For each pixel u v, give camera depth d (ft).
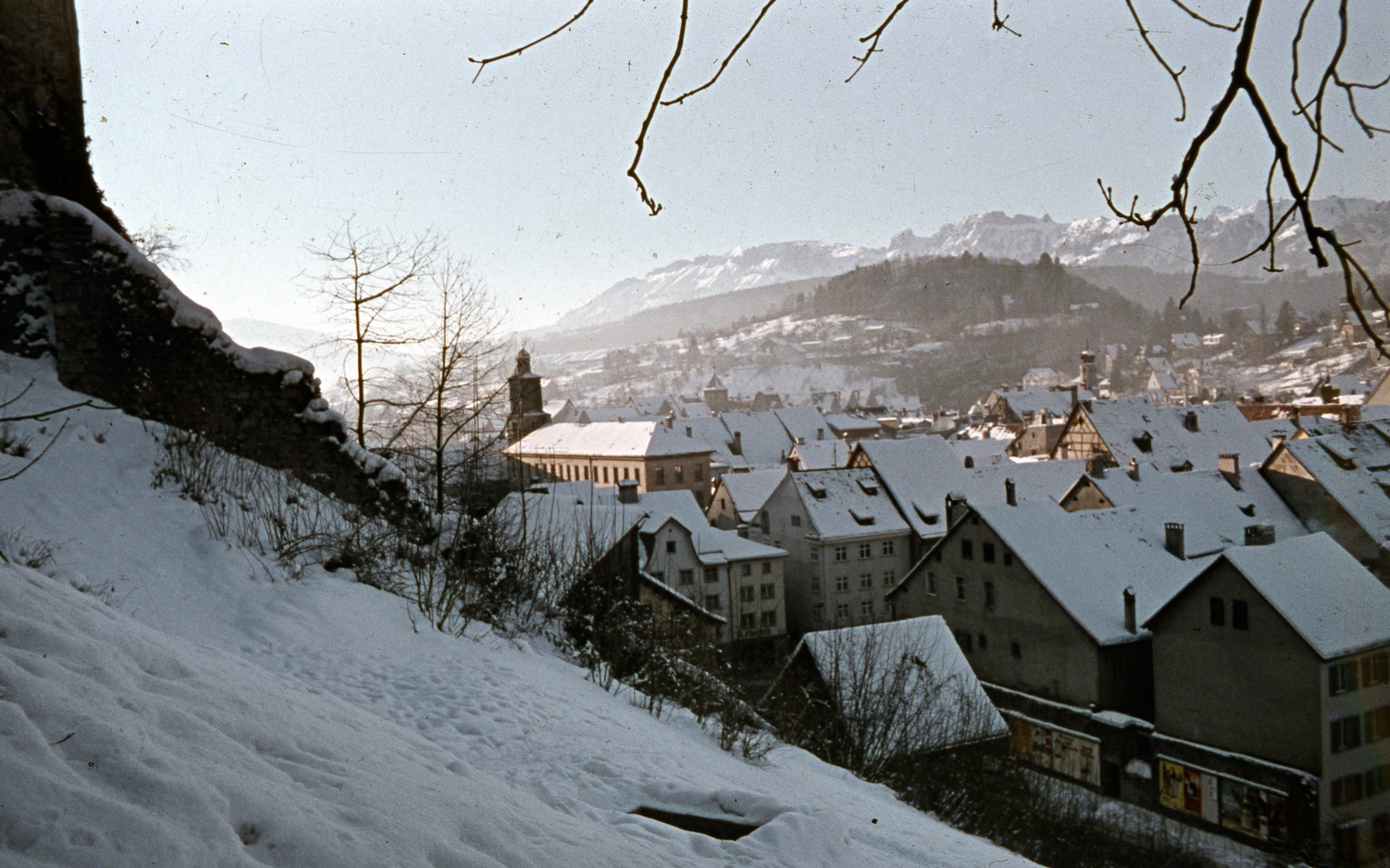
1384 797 77.92
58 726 14.23
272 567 42.29
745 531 165.07
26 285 51.57
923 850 32.45
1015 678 106.83
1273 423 194.49
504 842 17.15
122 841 12.14
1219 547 119.24
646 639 56.44
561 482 135.85
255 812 14.14
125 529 40.11
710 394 583.17
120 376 52.29
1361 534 122.42
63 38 55.93
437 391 75.51
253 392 55.06
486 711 33.55
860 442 174.70
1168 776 88.17
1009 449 279.90
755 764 42.63
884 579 159.53
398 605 45.34
